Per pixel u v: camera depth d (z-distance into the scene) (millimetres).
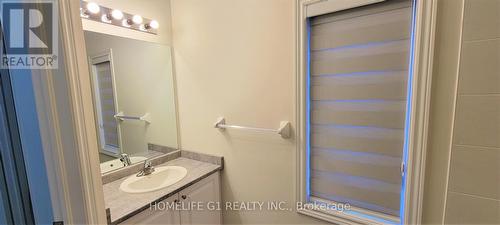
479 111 943
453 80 1000
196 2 1791
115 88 1655
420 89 1059
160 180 1721
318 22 1348
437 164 1076
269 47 1481
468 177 992
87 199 668
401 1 1117
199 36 1812
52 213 636
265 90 1538
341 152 1381
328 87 1367
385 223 1271
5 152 610
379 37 1188
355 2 1182
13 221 640
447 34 991
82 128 645
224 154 1829
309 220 1513
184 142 2072
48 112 588
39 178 620
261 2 1477
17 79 584
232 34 1631
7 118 601
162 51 1927
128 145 1749
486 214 976
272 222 1666
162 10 1906
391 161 1236
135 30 1747
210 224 1794
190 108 1974
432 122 1064
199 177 1627
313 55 1396
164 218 1400
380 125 1240
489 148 940
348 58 1286
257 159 1661
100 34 1551
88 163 666
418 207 1129
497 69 895
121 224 1164
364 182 1333
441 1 986
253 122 1624
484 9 892
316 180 1499
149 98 1869
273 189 1621
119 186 1513
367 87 1251
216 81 1766
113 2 1605
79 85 632
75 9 618
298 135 1446
